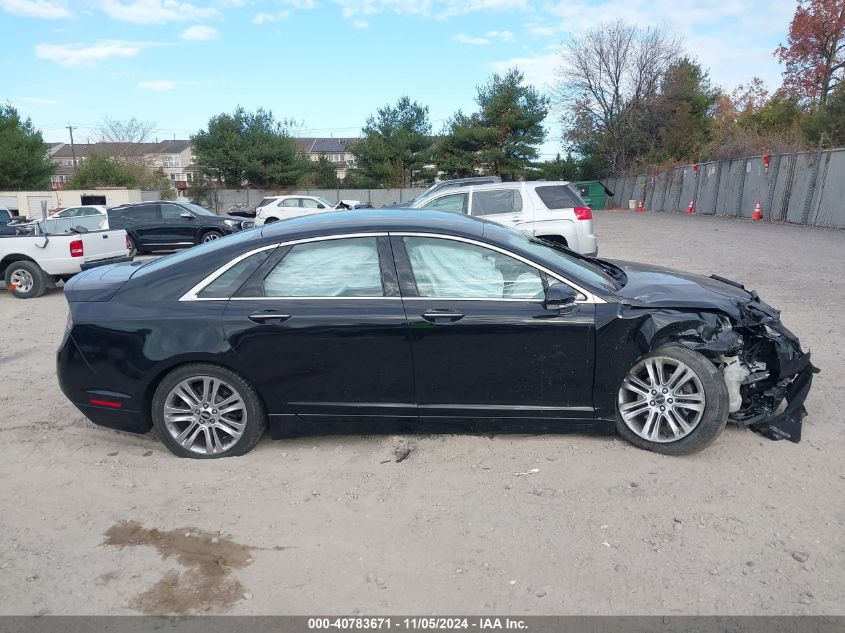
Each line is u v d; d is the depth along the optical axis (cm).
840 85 3064
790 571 314
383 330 428
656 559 326
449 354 429
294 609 298
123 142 6303
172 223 1941
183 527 367
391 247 443
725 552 331
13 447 477
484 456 442
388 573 322
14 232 1204
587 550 335
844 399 528
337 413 443
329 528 362
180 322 434
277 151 5184
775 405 465
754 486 395
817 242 1645
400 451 454
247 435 448
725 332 429
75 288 464
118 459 455
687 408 426
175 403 450
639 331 421
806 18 3956
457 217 498
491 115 5244
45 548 350
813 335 720
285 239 449
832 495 383
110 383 444
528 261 437
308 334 430
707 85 5291
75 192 3984
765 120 4288
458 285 439
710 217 2992
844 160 1997
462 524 362
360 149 5469
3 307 1068
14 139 4259
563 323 423
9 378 646
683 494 387
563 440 462
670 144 5003
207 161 5159
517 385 433
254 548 345
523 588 308
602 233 2189
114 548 349
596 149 5366
